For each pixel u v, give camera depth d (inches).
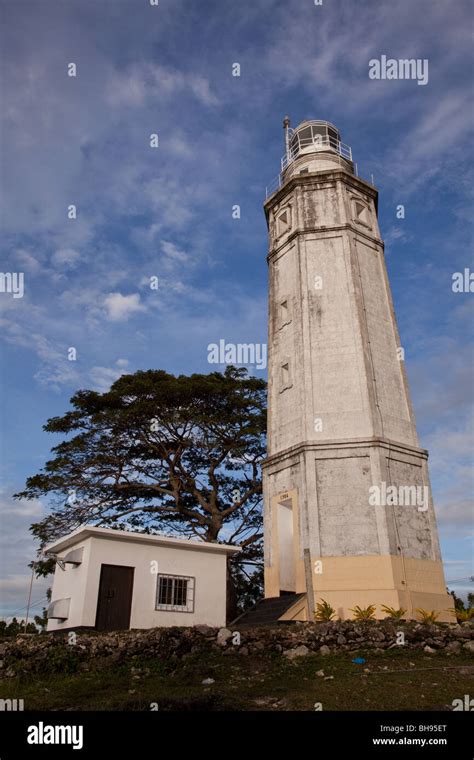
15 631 1408.7
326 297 966.4
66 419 1194.6
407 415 916.0
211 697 438.9
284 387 953.5
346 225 1013.2
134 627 713.0
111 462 1166.3
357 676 510.6
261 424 1203.9
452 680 494.0
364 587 748.0
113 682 495.2
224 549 807.7
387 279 1033.5
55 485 1135.0
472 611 791.7
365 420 857.5
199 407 1208.2
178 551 780.0
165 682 497.7
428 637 628.4
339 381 897.5
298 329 960.3
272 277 1076.5
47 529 1109.1
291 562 864.3
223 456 1235.9
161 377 1232.8
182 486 1240.2
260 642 596.4
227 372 1307.8
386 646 611.5
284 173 1197.1
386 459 831.7
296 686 482.6
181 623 746.2
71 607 721.0
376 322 964.0
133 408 1139.3
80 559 730.2
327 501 815.7
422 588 775.7
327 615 720.3
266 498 910.4
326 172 1068.5
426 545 820.0
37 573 1095.0
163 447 1202.6
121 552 738.8
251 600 1314.0
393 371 941.2
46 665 524.1
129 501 1236.5
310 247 1015.6
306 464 844.0
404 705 423.2
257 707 423.5
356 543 781.3
